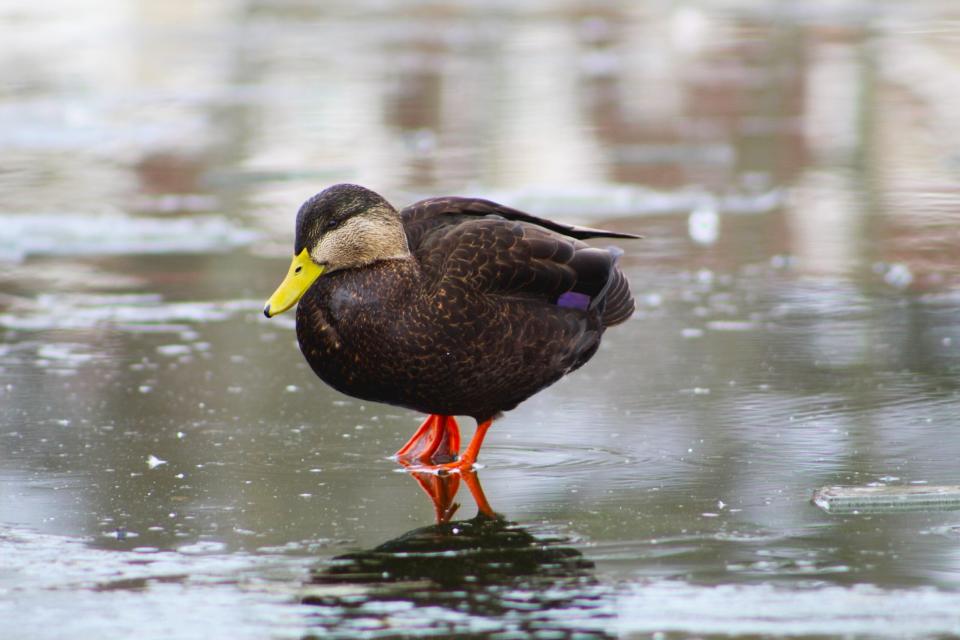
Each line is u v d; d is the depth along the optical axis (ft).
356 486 27.17
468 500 26.14
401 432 31.04
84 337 39.96
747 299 43.62
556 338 28.99
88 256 50.98
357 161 69.72
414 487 27.07
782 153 70.44
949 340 38.19
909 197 59.16
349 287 27.81
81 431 31.01
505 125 79.77
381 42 118.32
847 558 22.49
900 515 24.73
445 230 29.25
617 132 77.15
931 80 92.02
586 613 20.33
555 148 72.49
